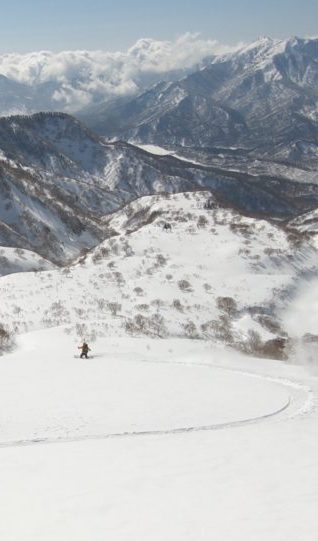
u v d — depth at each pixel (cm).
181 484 1573
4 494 1555
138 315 7725
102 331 6781
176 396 3172
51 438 2348
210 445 2098
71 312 8025
